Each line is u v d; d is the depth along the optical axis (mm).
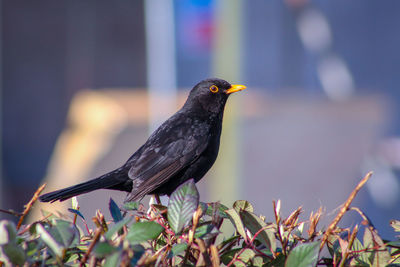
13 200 23938
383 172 13578
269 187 12766
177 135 6594
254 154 12906
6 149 25484
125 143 15883
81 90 25578
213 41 14180
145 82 25016
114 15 25516
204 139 6656
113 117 16672
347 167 13578
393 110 14492
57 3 26125
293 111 13836
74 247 3328
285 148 13266
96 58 25484
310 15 14258
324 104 14188
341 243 3217
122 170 6230
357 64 14734
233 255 3352
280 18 14031
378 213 13281
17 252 2965
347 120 14094
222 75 13430
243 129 13086
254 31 13531
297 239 3521
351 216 12789
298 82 14242
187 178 6629
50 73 26266
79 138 17234
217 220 3334
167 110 16109
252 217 3383
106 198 14078
